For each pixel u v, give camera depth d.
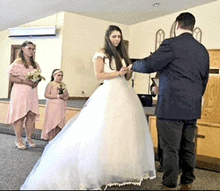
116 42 2.57
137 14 7.59
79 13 7.08
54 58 7.00
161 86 2.22
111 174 2.23
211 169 3.08
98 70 2.52
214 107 3.21
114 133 2.30
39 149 3.69
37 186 2.08
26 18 7.23
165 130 2.16
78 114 2.58
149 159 2.40
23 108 3.56
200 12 7.24
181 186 2.25
